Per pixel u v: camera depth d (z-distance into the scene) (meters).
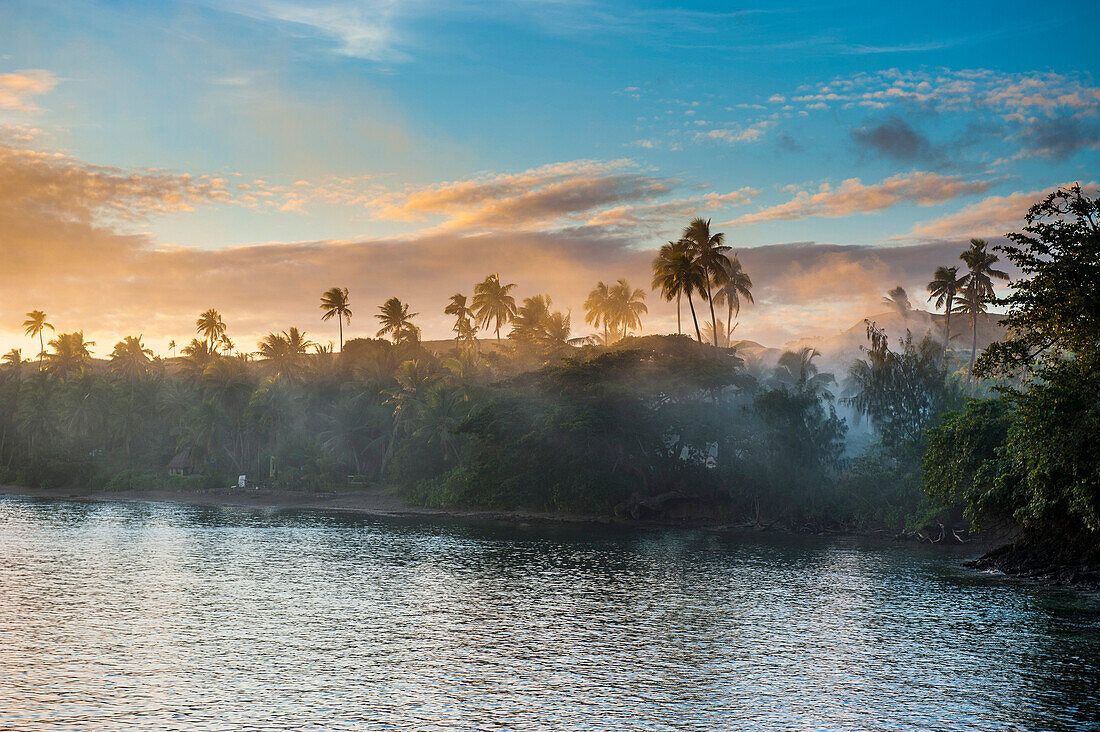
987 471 52.94
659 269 100.62
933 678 27.67
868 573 52.09
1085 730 22.61
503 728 22.64
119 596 41.81
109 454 141.62
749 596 43.53
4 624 34.78
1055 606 40.56
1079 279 37.28
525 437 90.38
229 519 87.44
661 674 28.17
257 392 126.19
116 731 21.94
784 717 23.73
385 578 48.97
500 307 140.50
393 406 121.69
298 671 28.19
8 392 154.25
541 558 59.03
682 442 90.12
